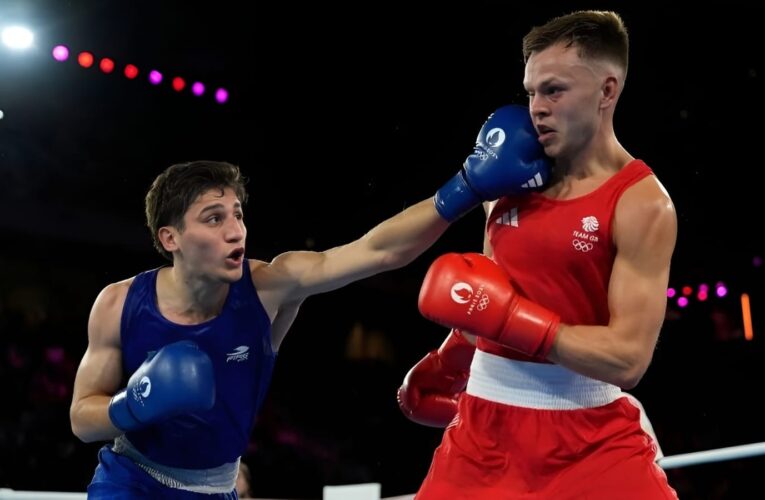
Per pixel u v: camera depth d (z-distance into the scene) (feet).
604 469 8.54
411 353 34.91
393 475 32.45
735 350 30.91
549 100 8.50
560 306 8.77
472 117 31.37
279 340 10.29
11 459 26.81
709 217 30.81
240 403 9.71
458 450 8.97
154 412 8.71
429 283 8.67
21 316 30.27
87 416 9.32
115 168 32.19
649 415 31.37
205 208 9.17
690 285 31.48
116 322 9.61
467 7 29.84
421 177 32.68
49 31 28.76
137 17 30.35
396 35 31.42
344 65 32.45
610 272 8.62
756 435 30.01
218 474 9.93
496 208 9.25
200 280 9.37
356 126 33.24
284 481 30.12
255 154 33.50
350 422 33.50
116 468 9.75
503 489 8.72
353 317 35.14
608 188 8.52
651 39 28.27
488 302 8.34
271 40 31.99
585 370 8.21
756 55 28.53
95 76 30.53
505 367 8.92
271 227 33.73
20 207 30.81
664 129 29.94
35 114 30.48
